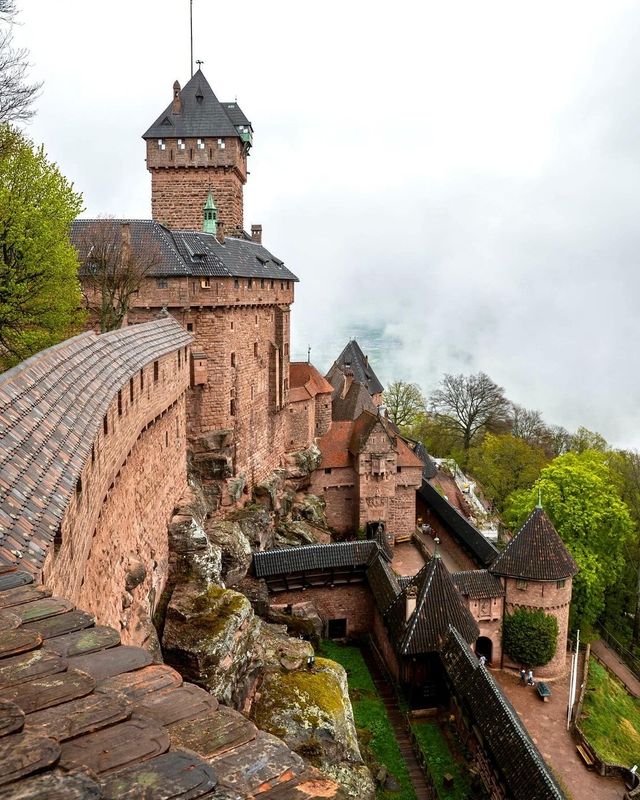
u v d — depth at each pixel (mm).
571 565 39812
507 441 78312
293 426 53969
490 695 27812
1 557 7559
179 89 50844
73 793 3656
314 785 4621
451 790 27484
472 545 50312
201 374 38500
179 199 51188
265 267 46438
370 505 55812
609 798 30297
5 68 22953
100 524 15805
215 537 35531
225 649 22891
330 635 42625
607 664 48688
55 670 5160
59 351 15859
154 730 4602
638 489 65188
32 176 26250
